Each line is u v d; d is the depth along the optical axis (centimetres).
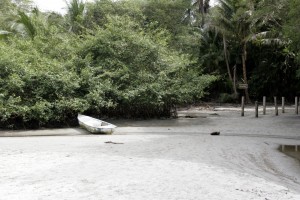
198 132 1722
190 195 702
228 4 3738
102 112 2159
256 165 1034
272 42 3309
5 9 4306
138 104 2181
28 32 2722
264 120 2186
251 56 4169
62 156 1051
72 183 766
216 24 3788
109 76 2114
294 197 720
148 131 1739
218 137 1549
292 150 1295
